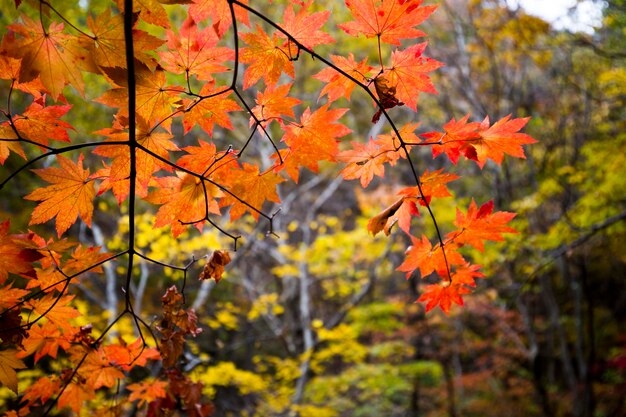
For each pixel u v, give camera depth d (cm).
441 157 939
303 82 931
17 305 147
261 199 150
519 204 595
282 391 653
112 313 504
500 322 891
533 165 675
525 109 700
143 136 134
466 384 977
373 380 766
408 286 1025
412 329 943
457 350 977
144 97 128
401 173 975
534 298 902
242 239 731
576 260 774
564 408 934
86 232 657
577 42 535
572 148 696
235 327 597
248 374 562
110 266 534
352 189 1220
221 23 128
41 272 157
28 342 168
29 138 146
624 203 534
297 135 142
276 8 786
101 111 614
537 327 948
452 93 847
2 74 129
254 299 801
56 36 111
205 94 136
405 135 143
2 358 147
